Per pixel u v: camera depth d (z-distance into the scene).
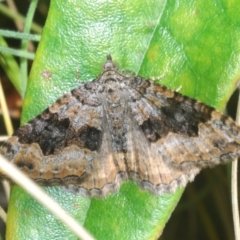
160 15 0.12
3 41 0.13
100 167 0.12
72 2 0.12
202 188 0.14
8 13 0.14
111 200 0.12
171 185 0.12
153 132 0.12
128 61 0.12
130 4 0.12
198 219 0.15
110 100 0.12
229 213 0.14
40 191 0.10
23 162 0.12
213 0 0.12
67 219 0.10
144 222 0.12
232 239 0.14
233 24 0.12
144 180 0.12
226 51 0.12
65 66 0.12
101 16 0.12
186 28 0.12
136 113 0.12
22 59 0.13
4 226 0.15
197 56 0.12
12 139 0.12
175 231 0.15
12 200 0.12
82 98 0.12
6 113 0.13
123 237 0.12
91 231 0.12
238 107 0.12
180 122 0.12
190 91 0.12
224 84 0.12
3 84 0.14
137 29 0.12
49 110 0.12
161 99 0.12
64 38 0.12
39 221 0.12
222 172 0.14
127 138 0.12
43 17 0.15
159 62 0.12
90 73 0.12
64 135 0.12
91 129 0.12
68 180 0.12
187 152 0.12
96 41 0.12
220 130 0.12
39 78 0.12
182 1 0.12
